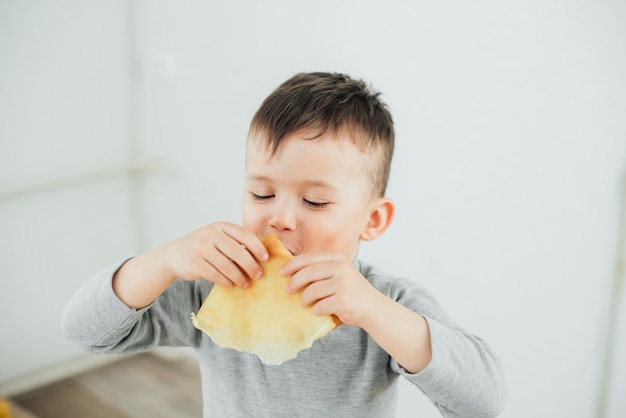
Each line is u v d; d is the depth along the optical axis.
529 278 1.39
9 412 1.86
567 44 1.25
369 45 1.60
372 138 0.78
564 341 1.36
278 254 0.69
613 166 1.21
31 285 2.27
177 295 0.83
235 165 2.08
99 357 2.42
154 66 2.31
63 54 2.22
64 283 2.35
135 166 2.33
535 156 1.33
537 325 1.40
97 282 0.76
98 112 2.35
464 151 1.45
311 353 0.82
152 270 0.71
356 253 0.85
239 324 0.69
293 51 1.81
